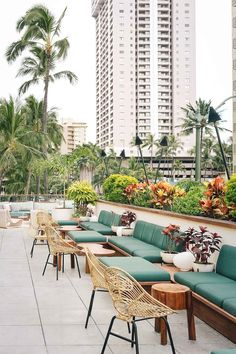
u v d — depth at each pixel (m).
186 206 6.91
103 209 12.55
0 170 23.38
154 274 4.68
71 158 18.09
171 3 104.88
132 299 3.34
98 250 6.57
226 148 58.69
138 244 7.04
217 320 4.16
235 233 4.90
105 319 4.56
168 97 104.25
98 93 119.81
